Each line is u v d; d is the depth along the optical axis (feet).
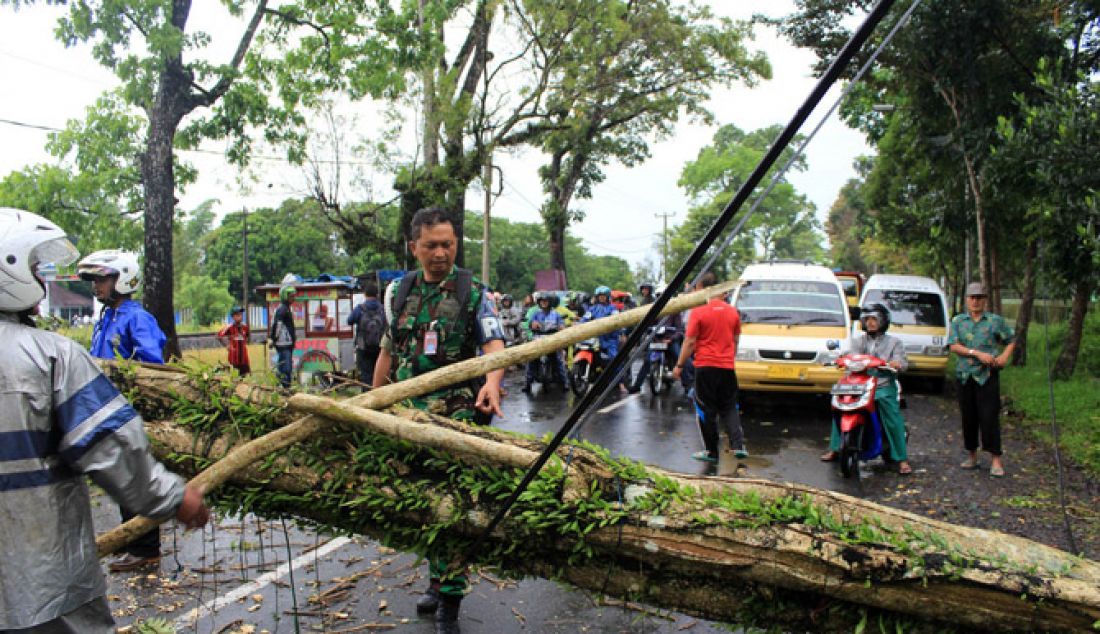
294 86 45.37
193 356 10.87
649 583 8.49
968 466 23.54
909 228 75.51
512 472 8.75
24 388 6.20
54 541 6.33
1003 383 41.06
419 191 61.98
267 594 13.03
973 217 49.11
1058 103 31.27
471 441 8.40
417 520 8.98
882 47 5.39
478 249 243.40
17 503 6.15
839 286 36.58
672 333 40.27
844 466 22.07
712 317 23.57
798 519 8.11
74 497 6.55
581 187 103.50
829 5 45.47
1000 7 37.91
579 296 53.88
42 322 15.02
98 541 7.76
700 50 82.48
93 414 6.38
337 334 48.88
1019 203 40.98
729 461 24.50
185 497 7.37
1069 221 30.50
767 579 7.98
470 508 8.71
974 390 22.77
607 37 69.46
